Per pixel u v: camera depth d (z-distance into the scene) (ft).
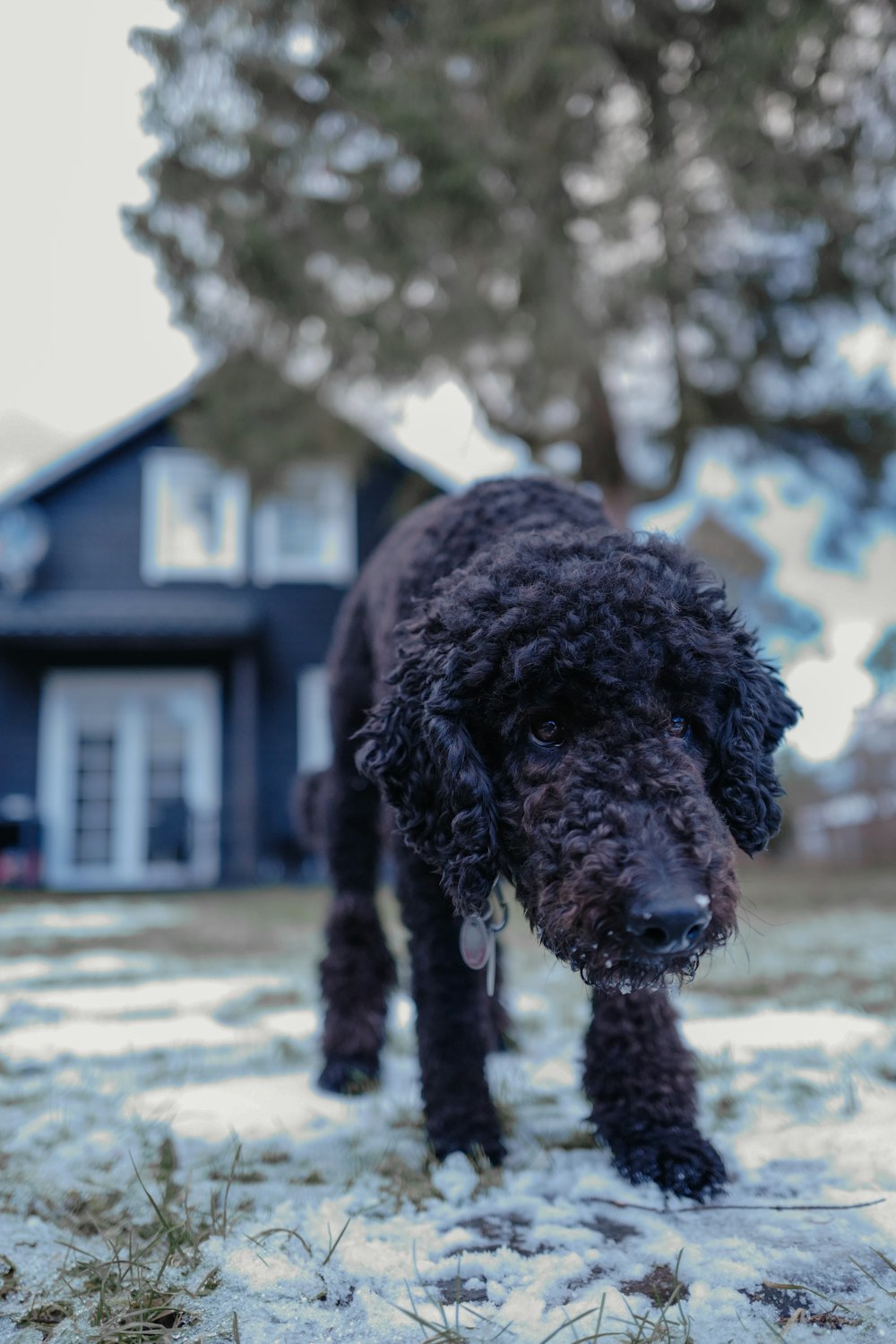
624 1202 6.46
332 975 10.00
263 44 30.17
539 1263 5.45
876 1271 5.30
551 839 5.91
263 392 37.70
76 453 54.39
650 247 33.30
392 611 8.40
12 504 53.93
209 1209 6.40
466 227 30.48
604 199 31.63
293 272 32.50
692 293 36.04
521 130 29.45
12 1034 12.01
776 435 40.52
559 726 6.31
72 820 51.42
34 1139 7.82
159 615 51.13
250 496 41.98
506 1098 8.70
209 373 37.86
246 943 21.79
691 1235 5.89
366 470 44.91
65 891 43.86
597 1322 4.73
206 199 31.91
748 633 7.00
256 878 47.34
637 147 32.83
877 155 32.17
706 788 6.61
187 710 52.49
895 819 44.93
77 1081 9.57
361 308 34.04
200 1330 4.89
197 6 29.43
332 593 55.11
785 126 31.45
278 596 54.90
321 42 30.19
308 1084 9.63
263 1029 12.12
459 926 7.65
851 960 16.22
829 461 40.93
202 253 33.32
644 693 6.16
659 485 41.27
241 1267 5.47
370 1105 8.76
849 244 34.32
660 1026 7.34
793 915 23.91
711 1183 6.53
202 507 55.93
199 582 54.90
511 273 31.22
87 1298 5.21
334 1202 6.42
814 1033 10.80
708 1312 4.85
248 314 35.45
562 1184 6.79
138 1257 5.58
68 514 55.01
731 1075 9.04
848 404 39.45
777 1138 7.38
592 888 5.52
